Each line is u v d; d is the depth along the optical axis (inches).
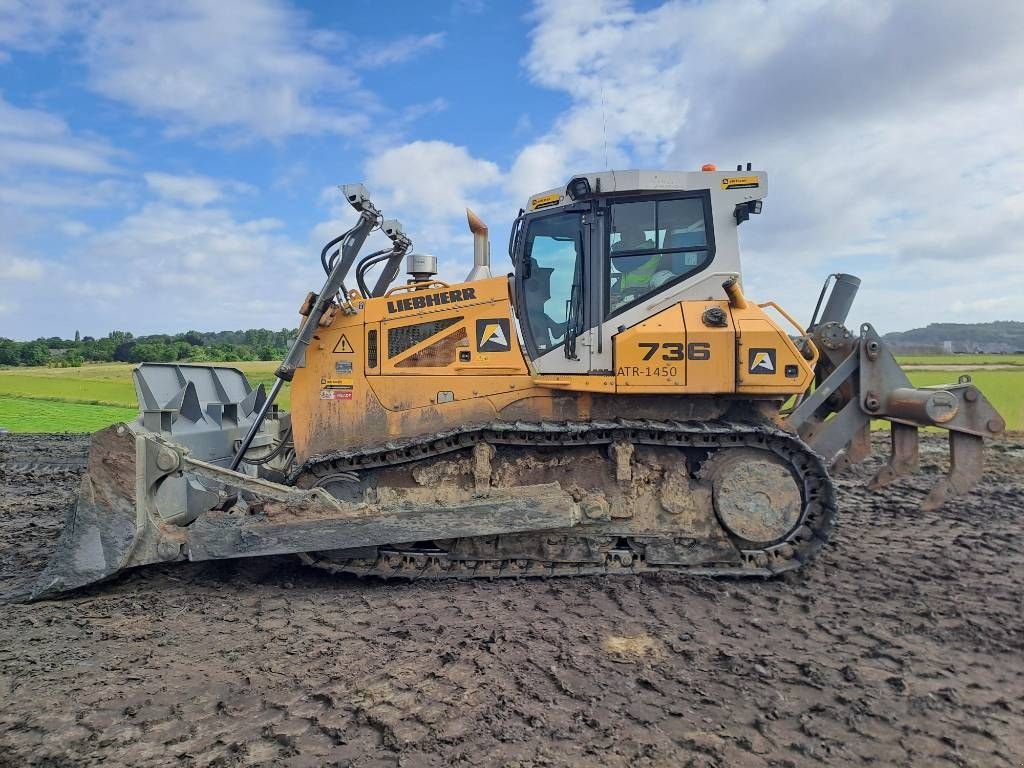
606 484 216.1
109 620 181.5
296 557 233.5
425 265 241.4
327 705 134.6
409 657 155.6
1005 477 386.3
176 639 167.9
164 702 136.3
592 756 116.7
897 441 228.5
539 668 149.5
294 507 203.8
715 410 217.8
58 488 378.3
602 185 214.8
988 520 285.7
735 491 208.1
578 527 212.1
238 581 212.4
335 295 226.5
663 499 211.6
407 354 228.1
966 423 211.2
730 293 208.8
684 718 129.2
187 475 227.6
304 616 183.0
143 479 200.4
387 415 228.2
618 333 211.2
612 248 219.3
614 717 129.3
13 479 403.9
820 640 165.5
